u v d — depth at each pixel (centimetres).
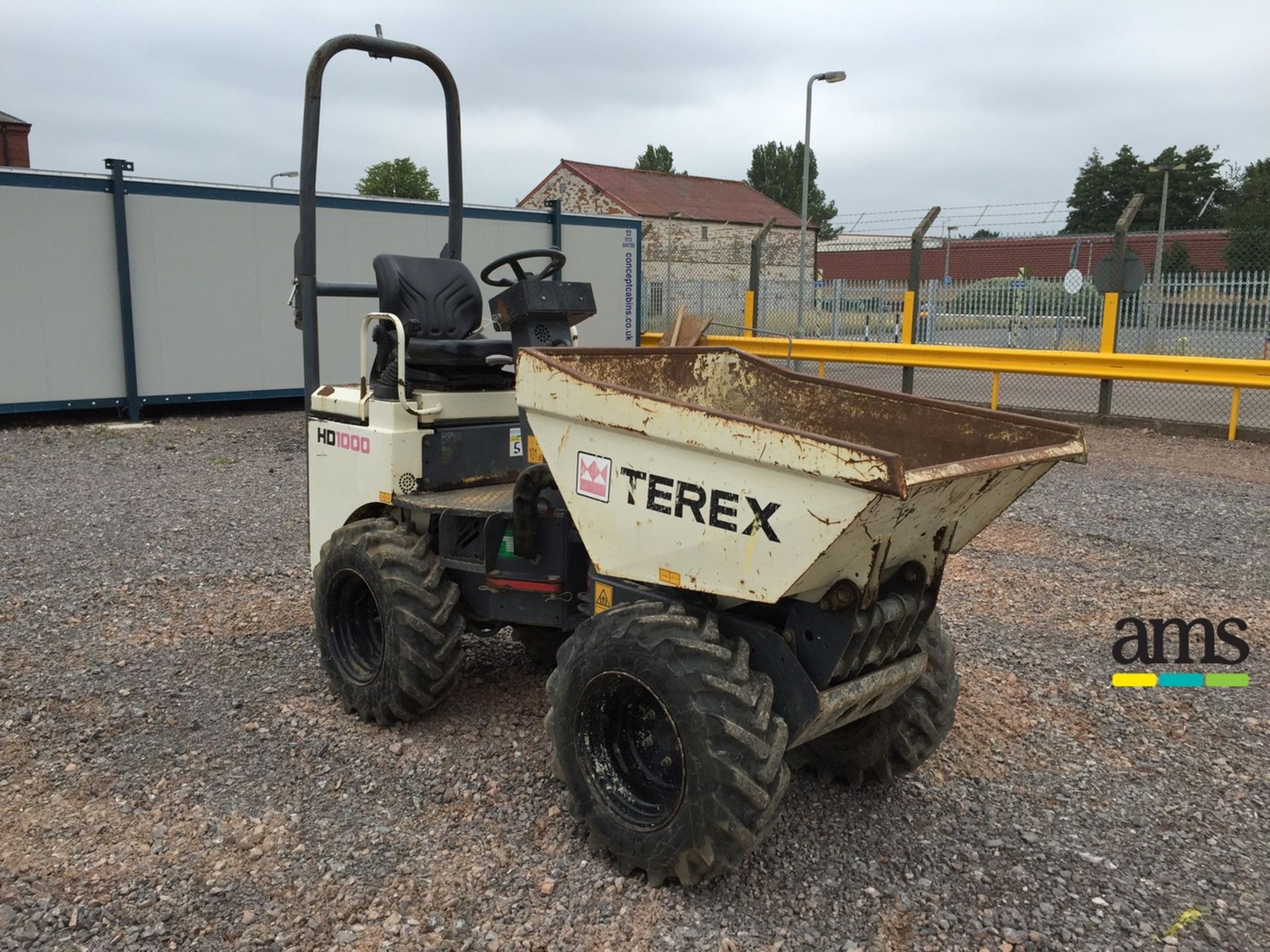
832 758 377
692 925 293
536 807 357
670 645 295
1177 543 710
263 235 1324
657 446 295
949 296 1600
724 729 282
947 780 388
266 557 675
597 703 319
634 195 4538
